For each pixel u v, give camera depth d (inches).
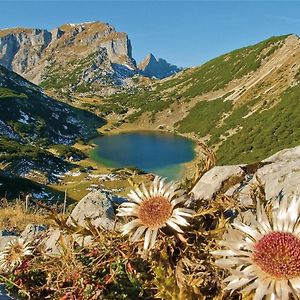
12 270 127.3
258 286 85.7
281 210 100.6
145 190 123.8
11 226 343.0
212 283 110.3
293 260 87.3
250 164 181.3
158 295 106.9
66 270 120.3
